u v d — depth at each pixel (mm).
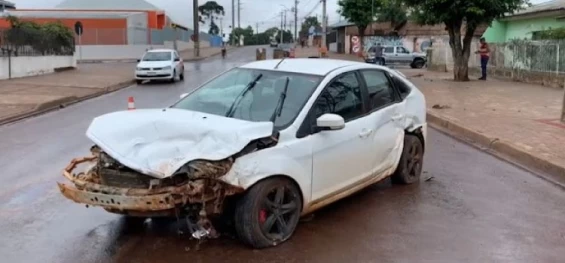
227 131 4637
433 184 7176
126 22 51625
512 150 9094
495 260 4762
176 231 5309
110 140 4695
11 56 23891
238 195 4758
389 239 5195
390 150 6438
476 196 6664
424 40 48812
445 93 18531
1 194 6555
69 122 12609
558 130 10836
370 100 6160
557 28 27031
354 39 52531
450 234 5363
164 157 4461
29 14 50281
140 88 22078
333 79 5703
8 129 11570
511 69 25156
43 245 4992
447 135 11297
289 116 5211
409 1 24438
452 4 23188
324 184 5395
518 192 6879
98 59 46781
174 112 5355
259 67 6133
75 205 6121
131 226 5457
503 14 23797
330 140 5375
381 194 6656
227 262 4617
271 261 4645
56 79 23766
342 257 4762
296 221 5148
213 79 6285
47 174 7527
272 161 4781
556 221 5801
